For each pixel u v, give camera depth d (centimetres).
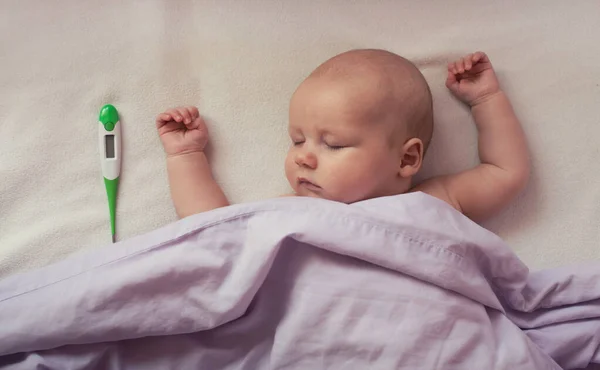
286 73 109
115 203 104
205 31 109
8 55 104
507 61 110
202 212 93
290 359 84
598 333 94
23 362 87
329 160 95
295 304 85
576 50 111
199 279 86
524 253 106
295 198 88
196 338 92
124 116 106
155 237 87
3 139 103
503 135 105
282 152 108
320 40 110
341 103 93
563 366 96
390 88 96
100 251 87
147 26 107
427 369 82
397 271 85
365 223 85
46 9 106
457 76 109
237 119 108
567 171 108
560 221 107
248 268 84
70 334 84
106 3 107
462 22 111
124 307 85
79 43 106
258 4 110
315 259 85
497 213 108
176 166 104
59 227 102
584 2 111
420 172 108
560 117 109
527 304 96
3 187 102
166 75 107
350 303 83
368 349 82
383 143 95
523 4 112
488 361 84
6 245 100
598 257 106
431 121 103
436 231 86
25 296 85
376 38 111
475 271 89
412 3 111
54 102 104
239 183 107
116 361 90
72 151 104
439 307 84
